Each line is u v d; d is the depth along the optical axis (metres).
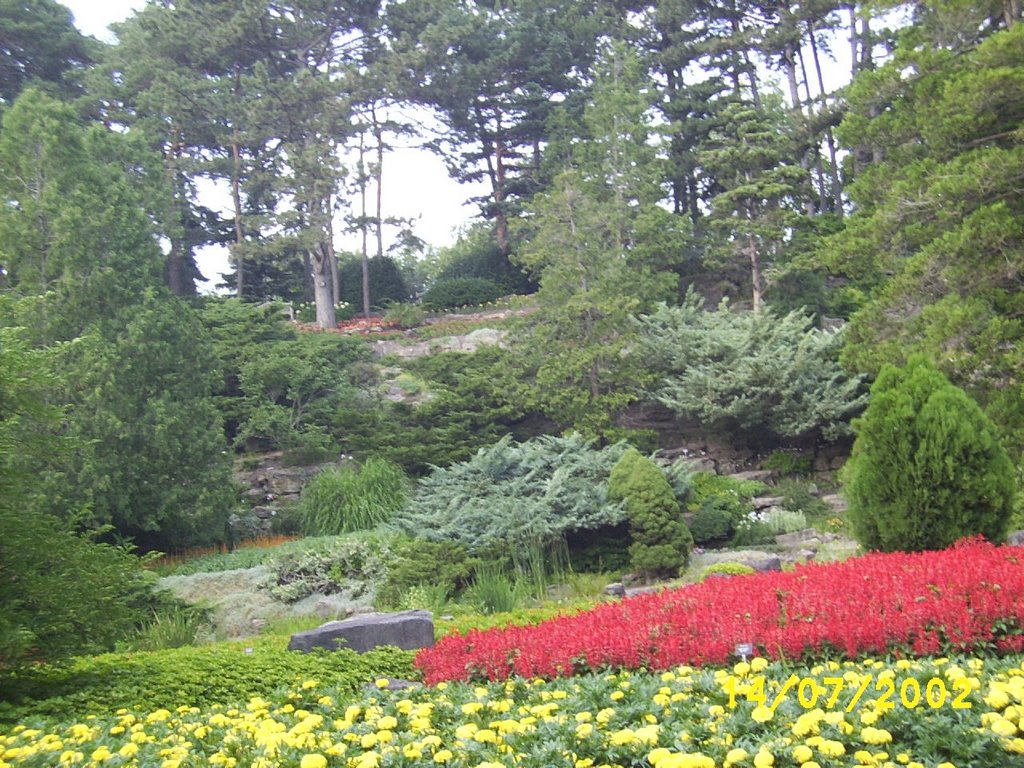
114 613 8.25
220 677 7.88
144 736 5.54
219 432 18.53
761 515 18.42
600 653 6.76
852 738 4.05
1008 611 6.17
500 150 39.12
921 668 5.14
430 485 19.02
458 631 9.64
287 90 32.56
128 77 34.81
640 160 29.28
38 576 7.60
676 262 27.38
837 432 20.20
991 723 4.05
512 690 6.07
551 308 22.28
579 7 40.69
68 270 17.89
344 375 24.80
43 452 8.62
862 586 7.09
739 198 25.33
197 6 35.47
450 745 4.52
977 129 15.34
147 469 17.22
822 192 34.09
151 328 18.33
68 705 7.04
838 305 26.05
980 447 9.82
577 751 4.22
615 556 16.17
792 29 32.28
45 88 36.44
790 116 31.73
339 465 22.53
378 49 37.94
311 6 35.34
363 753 4.53
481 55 39.16
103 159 23.27
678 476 17.94
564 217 23.56
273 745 4.71
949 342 14.52
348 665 8.56
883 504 10.08
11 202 18.77
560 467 18.02
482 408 23.38
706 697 5.03
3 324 16.20
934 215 15.69
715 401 21.05
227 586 15.44
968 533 9.69
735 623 6.57
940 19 16.33
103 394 16.86
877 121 16.59
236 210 34.38
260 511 21.11
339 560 15.84
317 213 31.84
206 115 35.38
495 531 15.70
